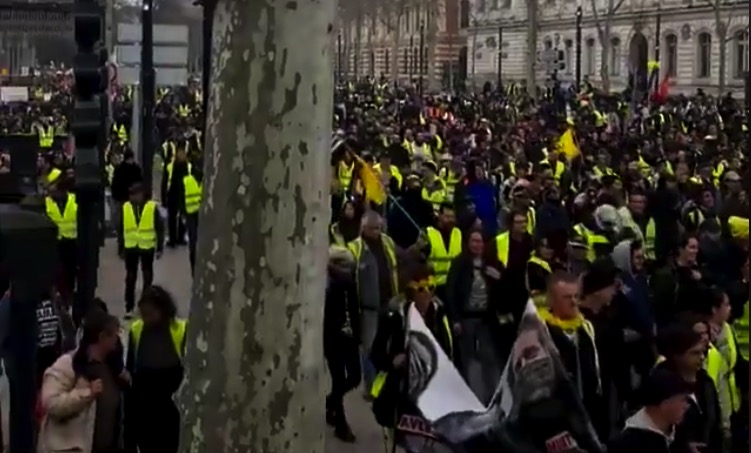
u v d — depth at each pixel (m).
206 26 12.76
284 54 5.61
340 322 13.62
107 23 29.66
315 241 5.77
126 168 23.94
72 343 12.09
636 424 7.71
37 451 9.14
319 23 5.67
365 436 13.92
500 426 7.59
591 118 49.78
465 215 16.38
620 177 23.38
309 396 5.82
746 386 11.27
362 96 76.44
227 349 5.73
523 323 7.53
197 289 5.83
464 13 120.00
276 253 5.68
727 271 15.27
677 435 9.01
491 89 89.44
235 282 5.70
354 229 16.61
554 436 7.42
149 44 26.48
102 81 16.61
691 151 31.44
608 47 84.12
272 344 5.72
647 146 33.22
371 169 19.86
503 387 7.63
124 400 9.98
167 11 36.50
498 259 13.87
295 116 5.64
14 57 90.44
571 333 10.10
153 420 10.23
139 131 31.34
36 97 63.62
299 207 5.70
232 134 5.66
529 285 13.40
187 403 5.89
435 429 8.02
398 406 9.41
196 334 5.82
